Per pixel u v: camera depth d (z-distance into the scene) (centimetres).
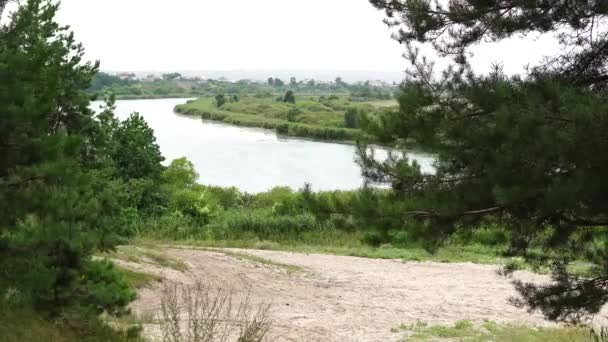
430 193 694
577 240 694
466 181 679
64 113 971
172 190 2906
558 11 695
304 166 5638
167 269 1549
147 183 2509
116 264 1430
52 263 708
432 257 2358
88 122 1003
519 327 1294
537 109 596
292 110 11519
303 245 2530
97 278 784
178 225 2592
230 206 3394
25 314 716
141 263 1538
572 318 789
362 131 745
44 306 723
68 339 716
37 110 605
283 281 1792
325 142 7881
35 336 679
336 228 763
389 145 738
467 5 757
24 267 657
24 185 624
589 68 721
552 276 748
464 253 2442
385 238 741
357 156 741
